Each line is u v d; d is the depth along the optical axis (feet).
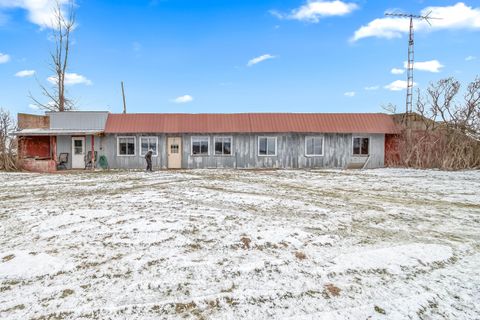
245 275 12.76
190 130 63.31
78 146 64.18
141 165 63.77
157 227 18.75
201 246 15.85
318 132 64.39
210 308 10.38
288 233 17.87
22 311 10.14
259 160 65.16
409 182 42.34
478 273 13.34
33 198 29.43
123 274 12.73
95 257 14.40
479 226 20.47
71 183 40.45
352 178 47.39
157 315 9.96
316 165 65.67
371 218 22.15
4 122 75.61
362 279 12.57
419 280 12.59
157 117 65.57
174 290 11.51
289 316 9.96
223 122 65.26
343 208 25.34
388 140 67.92
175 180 42.93
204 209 23.77
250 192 32.76
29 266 13.46
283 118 66.49
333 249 15.79
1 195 31.27
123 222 19.86
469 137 58.75
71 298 10.93
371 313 10.18
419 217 22.67
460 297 11.30
